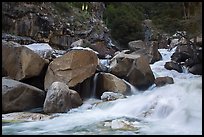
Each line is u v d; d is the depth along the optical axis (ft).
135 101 35.60
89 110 35.68
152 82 46.62
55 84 36.01
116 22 119.03
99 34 93.91
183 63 60.03
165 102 33.17
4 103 34.17
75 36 83.51
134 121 30.45
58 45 78.18
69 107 35.68
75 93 37.01
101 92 42.57
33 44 62.75
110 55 66.54
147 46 71.77
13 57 40.70
